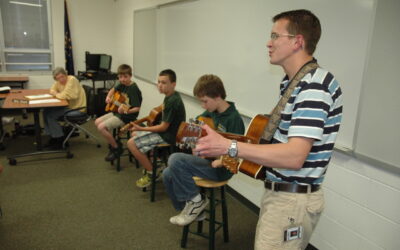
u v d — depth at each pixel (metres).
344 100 1.71
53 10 5.89
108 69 5.69
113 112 3.54
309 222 1.13
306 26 1.02
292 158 0.94
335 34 1.73
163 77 2.60
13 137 4.33
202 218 2.09
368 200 1.67
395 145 1.46
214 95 1.82
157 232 2.24
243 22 2.46
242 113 2.56
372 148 1.57
